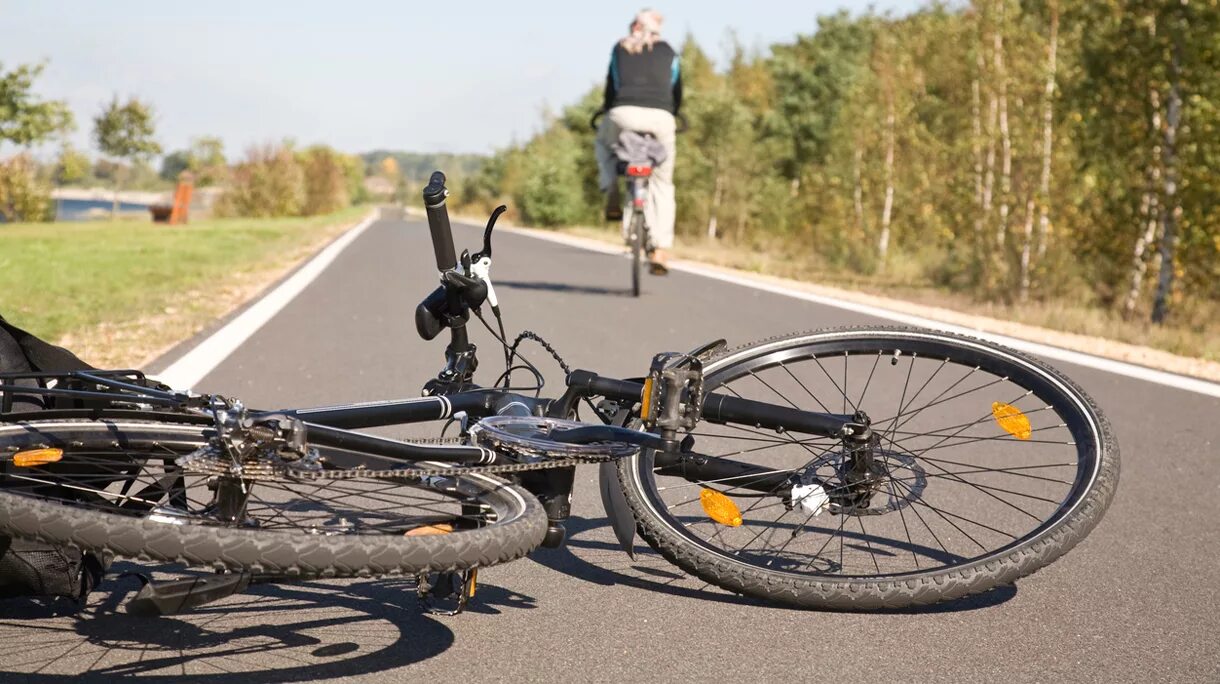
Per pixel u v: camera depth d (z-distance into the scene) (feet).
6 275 42.83
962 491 15.81
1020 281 62.49
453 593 9.83
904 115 91.04
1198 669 9.90
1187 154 53.67
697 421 10.59
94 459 9.43
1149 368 31.83
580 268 62.13
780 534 13.03
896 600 10.55
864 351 12.04
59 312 32.32
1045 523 10.68
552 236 123.34
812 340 12.11
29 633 9.59
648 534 11.07
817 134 168.55
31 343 10.00
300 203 206.28
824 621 10.82
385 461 9.10
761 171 143.33
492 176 287.89
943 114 86.58
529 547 8.36
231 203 201.57
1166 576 12.62
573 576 12.01
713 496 11.07
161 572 11.02
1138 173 58.29
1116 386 27.89
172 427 9.72
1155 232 57.36
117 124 177.37
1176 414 24.12
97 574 9.47
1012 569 10.43
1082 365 31.58
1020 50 67.62
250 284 46.29
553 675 9.32
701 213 138.31
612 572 12.18
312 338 29.76
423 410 10.19
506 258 69.31
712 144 139.23
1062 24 65.87
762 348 12.12
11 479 9.02
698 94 143.43
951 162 84.12
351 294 42.27
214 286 43.93
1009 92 67.87
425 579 9.85
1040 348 34.91
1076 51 61.11
